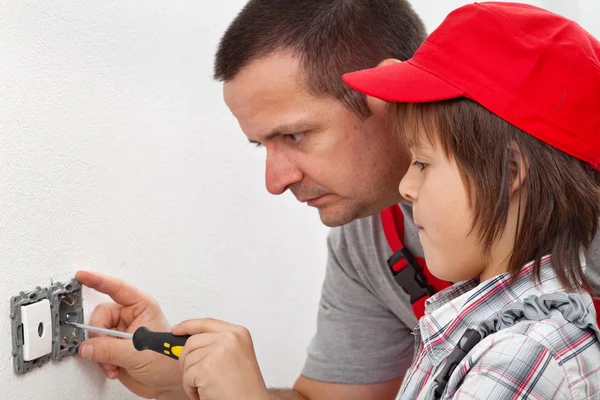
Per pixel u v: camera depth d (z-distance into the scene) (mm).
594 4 1959
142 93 1209
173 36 1274
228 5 1422
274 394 1297
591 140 822
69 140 1040
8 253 928
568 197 820
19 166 943
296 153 1068
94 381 1122
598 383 771
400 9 1143
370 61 1063
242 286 1495
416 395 910
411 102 865
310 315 1707
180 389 1150
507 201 812
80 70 1061
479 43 850
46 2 983
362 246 1304
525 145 814
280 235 1596
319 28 1036
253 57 1032
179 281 1322
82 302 1075
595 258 1017
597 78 821
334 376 1342
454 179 839
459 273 869
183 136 1315
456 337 867
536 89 818
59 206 1023
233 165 1449
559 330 761
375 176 1083
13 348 940
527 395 737
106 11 1109
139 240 1215
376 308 1344
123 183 1171
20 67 940
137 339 1031
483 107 827
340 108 1040
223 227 1431
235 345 963
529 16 852
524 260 829
